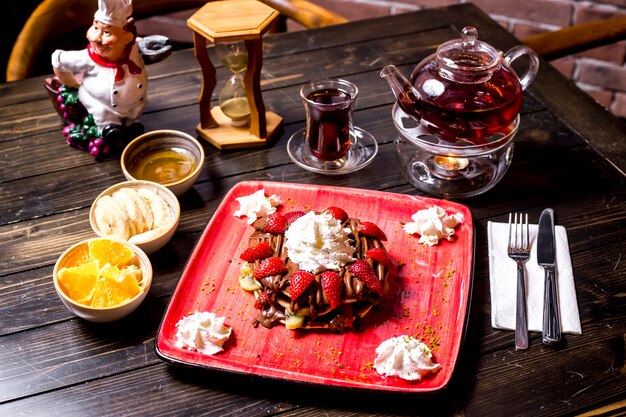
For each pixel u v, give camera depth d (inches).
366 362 44.6
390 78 53.4
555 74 70.9
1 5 106.9
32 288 50.5
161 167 58.7
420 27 78.2
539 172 59.4
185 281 49.4
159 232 51.4
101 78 58.0
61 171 60.6
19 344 46.7
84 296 46.9
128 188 54.5
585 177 58.8
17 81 70.9
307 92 58.7
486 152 55.1
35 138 63.9
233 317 47.6
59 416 42.4
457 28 77.9
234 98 63.3
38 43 77.8
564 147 61.8
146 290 46.8
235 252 52.2
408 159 59.8
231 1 60.7
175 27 118.7
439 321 47.1
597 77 106.0
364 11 110.0
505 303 48.0
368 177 59.5
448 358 44.6
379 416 42.2
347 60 73.1
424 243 52.5
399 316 47.4
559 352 45.3
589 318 47.4
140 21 119.3
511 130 55.4
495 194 57.4
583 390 43.1
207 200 57.6
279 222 49.5
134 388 43.9
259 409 42.6
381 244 48.9
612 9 97.9
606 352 45.2
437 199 55.6
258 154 62.2
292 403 42.9
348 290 45.4
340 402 42.9
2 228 55.4
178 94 68.6
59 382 44.3
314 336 46.2
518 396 42.9
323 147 58.6
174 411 42.6
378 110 66.7
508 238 52.5
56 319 48.2
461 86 52.3
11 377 44.7
